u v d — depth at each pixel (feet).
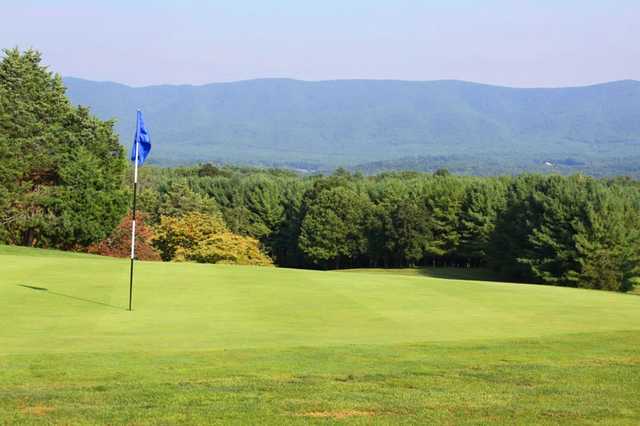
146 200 256.73
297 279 85.92
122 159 185.16
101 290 71.87
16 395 32.09
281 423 27.91
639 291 208.03
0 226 168.04
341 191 296.30
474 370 38.37
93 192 172.65
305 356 41.83
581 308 68.64
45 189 172.96
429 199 288.30
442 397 32.40
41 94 178.91
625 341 47.91
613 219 200.44
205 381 35.37
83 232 172.86
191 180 350.43
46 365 38.60
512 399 32.12
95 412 29.25
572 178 230.27
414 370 38.27
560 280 204.33
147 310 61.57
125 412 29.25
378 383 35.24
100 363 39.27
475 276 253.03
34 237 180.14
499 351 44.01
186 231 190.39
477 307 67.77
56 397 31.78
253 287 77.46
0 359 39.99
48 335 49.16
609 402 31.68
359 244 290.35
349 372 37.73
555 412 29.86
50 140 174.29
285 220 321.32
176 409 29.81
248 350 43.60
